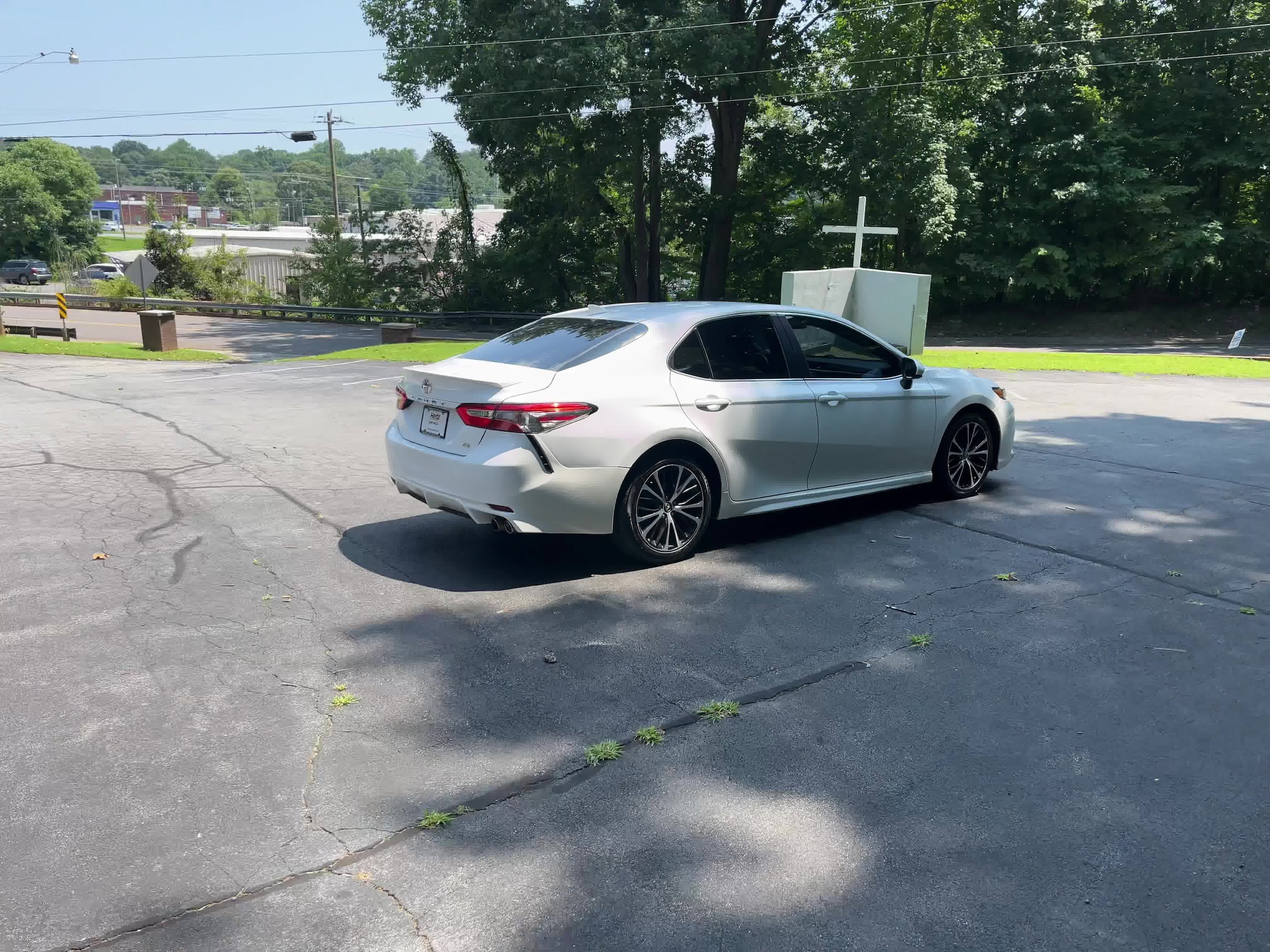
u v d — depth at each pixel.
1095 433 10.61
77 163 87.81
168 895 2.86
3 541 6.24
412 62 34.03
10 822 3.21
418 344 25.45
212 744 3.74
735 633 4.90
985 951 2.68
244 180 186.00
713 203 36.56
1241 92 36.41
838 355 6.81
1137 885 2.96
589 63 27.33
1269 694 4.27
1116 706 4.15
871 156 34.12
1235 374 16.98
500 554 6.14
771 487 6.37
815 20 34.66
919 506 7.40
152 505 7.19
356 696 4.16
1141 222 35.72
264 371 18.00
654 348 5.87
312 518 6.91
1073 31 34.62
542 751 3.72
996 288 37.69
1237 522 7.00
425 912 2.81
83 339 31.91
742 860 3.06
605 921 2.78
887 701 4.17
